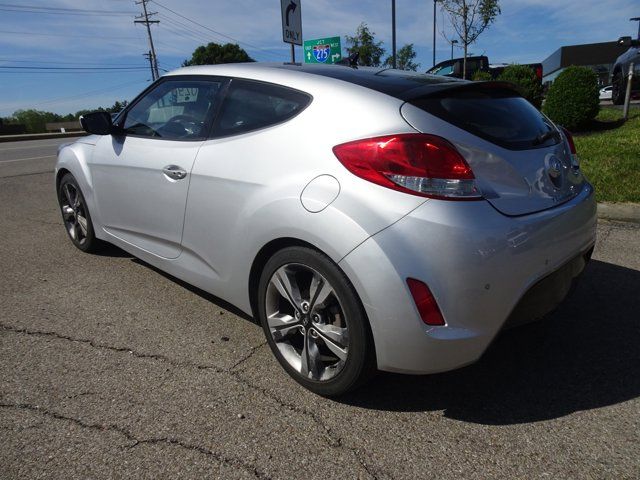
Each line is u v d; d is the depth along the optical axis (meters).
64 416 2.31
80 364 2.75
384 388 2.56
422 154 2.11
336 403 2.43
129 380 2.60
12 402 2.41
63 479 1.95
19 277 3.99
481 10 14.28
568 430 2.23
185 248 3.12
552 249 2.35
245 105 2.82
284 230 2.37
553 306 2.49
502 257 2.12
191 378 2.62
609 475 1.97
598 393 2.49
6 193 7.30
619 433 2.21
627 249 4.44
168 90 3.38
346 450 2.12
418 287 2.05
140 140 3.43
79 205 4.32
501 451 2.11
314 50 12.15
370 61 23.89
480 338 2.14
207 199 2.84
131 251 3.71
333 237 2.17
